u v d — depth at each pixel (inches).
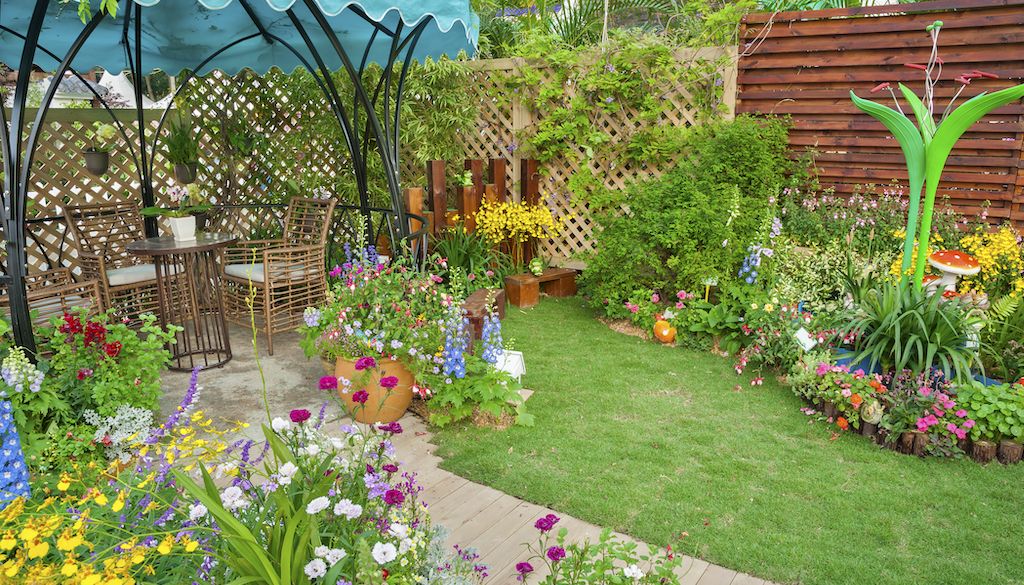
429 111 262.1
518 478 123.5
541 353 190.1
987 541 104.8
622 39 235.6
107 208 213.2
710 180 208.8
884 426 134.7
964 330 147.3
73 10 182.1
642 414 150.8
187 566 78.2
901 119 158.2
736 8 218.2
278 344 200.2
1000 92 143.9
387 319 147.0
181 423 100.5
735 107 223.6
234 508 74.3
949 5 186.7
